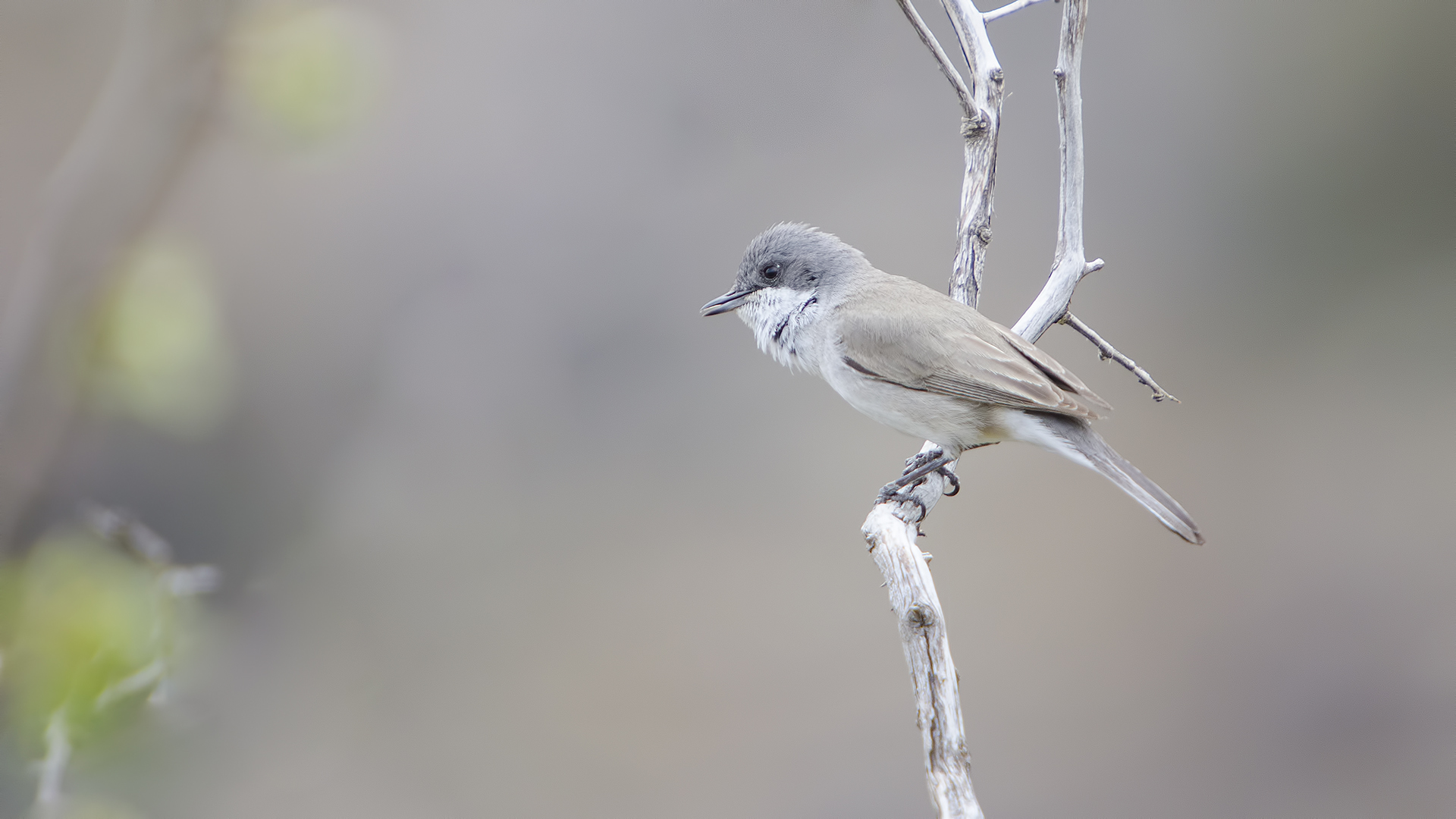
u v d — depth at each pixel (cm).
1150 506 653
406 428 1500
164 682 407
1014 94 1717
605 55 1548
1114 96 1802
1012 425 721
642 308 1598
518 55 1523
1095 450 696
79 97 912
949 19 759
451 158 1495
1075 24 710
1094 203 1791
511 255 1540
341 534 1439
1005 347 718
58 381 390
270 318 1377
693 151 1595
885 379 742
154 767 480
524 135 1536
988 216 750
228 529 1362
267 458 1387
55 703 384
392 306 1478
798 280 806
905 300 762
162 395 398
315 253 1401
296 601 1376
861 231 1600
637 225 1584
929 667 496
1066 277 732
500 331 1540
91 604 390
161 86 392
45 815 385
